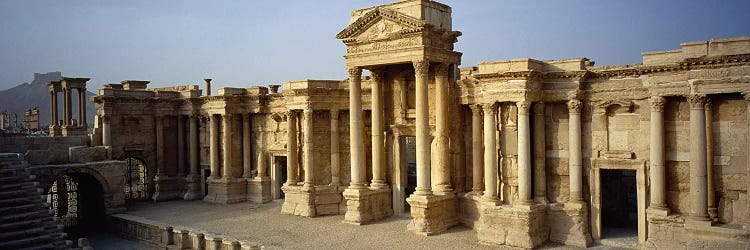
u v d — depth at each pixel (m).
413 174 52.78
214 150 49.19
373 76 36.97
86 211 45.31
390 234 32.75
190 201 50.47
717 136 26.14
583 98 29.64
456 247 29.25
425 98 32.66
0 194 28.92
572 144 29.44
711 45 25.23
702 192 25.78
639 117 28.22
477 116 33.66
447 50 34.19
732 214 25.89
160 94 51.97
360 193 36.19
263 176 48.09
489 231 30.08
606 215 34.09
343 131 41.69
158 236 36.03
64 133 55.41
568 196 30.12
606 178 33.97
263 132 48.31
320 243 30.94
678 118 27.36
